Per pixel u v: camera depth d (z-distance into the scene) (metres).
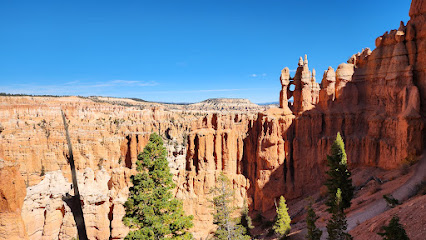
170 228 29.20
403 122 46.84
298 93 62.59
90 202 60.72
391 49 53.19
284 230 41.25
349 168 56.94
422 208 21.97
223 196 43.47
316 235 29.06
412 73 48.72
